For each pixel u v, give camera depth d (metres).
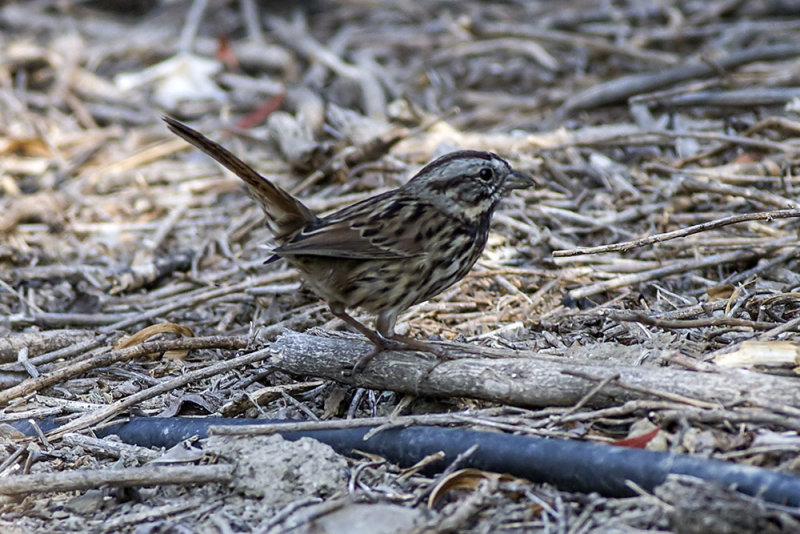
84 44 19.66
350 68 17.48
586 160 13.69
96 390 9.22
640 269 10.81
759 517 5.85
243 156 15.20
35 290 11.91
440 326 10.16
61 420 8.55
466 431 7.30
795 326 7.95
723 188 11.43
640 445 6.90
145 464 7.75
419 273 8.48
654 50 17.78
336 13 20.55
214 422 8.07
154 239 13.03
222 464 7.36
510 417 7.56
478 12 19.73
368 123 14.45
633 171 13.12
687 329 8.70
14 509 7.37
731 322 8.10
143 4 21.50
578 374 7.39
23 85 18.17
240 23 20.34
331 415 8.38
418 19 19.98
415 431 7.46
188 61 18.25
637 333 8.87
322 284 8.54
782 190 11.79
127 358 9.37
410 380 8.09
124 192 14.66
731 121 14.09
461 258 8.77
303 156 13.99
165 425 8.16
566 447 6.90
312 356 8.51
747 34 17.17
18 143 15.96
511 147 13.81
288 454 7.32
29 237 13.52
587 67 17.66
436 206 8.62
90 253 12.92
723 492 6.07
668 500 6.32
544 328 9.57
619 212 12.17
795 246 10.48
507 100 16.61
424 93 17.20
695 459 6.52
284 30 19.53
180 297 11.60
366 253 8.23
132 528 7.02
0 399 8.88
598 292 10.23
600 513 6.55
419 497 6.95
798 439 6.62
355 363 8.33
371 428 7.60
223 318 10.91
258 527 6.83
